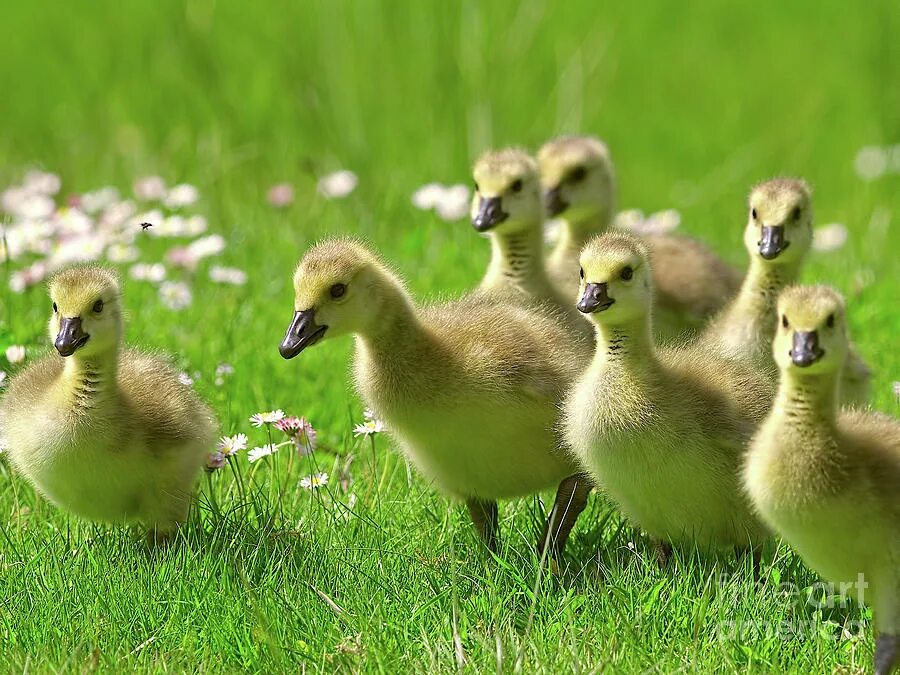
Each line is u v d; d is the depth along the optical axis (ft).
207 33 92.22
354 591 35.65
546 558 37.99
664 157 88.99
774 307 45.60
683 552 37.99
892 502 31.58
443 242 67.15
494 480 40.06
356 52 87.15
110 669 32.04
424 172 78.23
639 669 31.94
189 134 81.15
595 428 36.96
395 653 32.71
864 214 75.77
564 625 33.76
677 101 98.07
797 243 45.21
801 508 32.09
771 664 32.24
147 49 91.66
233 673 32.14
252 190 74.13
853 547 32.27
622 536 39.91
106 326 37.63
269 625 33.58
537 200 49.42
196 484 40.65
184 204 67.31
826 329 31.73
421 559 37.60
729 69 102.99
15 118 90.02
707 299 51.72
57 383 38.75
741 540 37.55
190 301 55.77
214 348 52.47
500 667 31.14
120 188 74.74
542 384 38.86
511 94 84.74
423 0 89.56
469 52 84.94
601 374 37.11
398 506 41.06
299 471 44.32
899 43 96.58
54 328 38.42
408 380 39.06
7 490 42.22
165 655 32.96
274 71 89.25
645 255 37.24
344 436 46.06
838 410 35.01
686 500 37.11
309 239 65.57
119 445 38.09
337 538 38.73
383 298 39.29
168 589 35.40
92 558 37.09
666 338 50.88
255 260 63.57
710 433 36.35
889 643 31.58
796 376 31.99
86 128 86.43
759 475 32.76
